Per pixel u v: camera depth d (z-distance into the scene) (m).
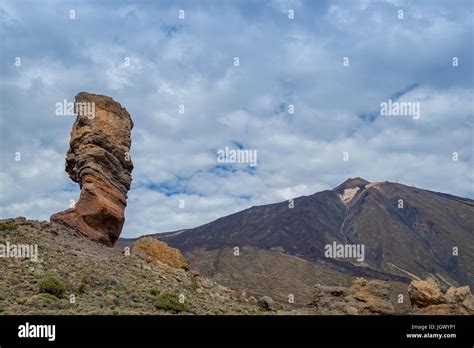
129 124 58.06
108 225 53.81
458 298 47.22
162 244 55.62
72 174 56.50
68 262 43.44
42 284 35.84
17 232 46.44
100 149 54.56
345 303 49.22
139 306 37.31
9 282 36.38
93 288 39.66
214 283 53.06
